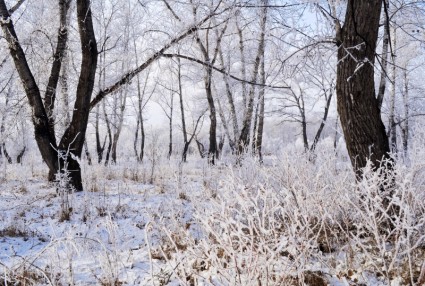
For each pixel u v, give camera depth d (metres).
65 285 3.66
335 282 3.36
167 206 6.11
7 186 10.08
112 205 7.41
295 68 6.21
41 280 3.73
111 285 3.53
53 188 8.91
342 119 5.19
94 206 7.24
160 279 3.63
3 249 5.00
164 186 9.46
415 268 3.45
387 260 3.61
